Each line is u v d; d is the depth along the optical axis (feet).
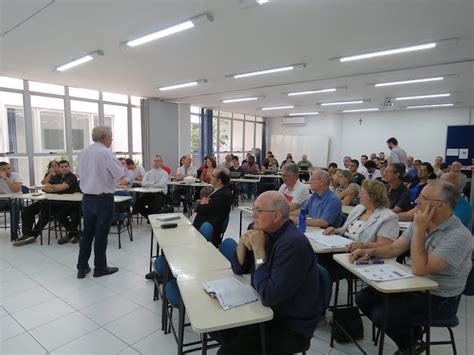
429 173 12.81
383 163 25.84
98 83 19.61
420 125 32.32
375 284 5.13
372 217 7.39
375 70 15.66
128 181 17.90
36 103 19.75
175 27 10.19
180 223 9.15
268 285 4.37
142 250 13.00
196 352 6.51
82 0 8.56
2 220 18.11
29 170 19.56
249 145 40.45
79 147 22.21
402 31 10.52
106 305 8.47
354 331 6.83
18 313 8.01
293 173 10.59
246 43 11.89
